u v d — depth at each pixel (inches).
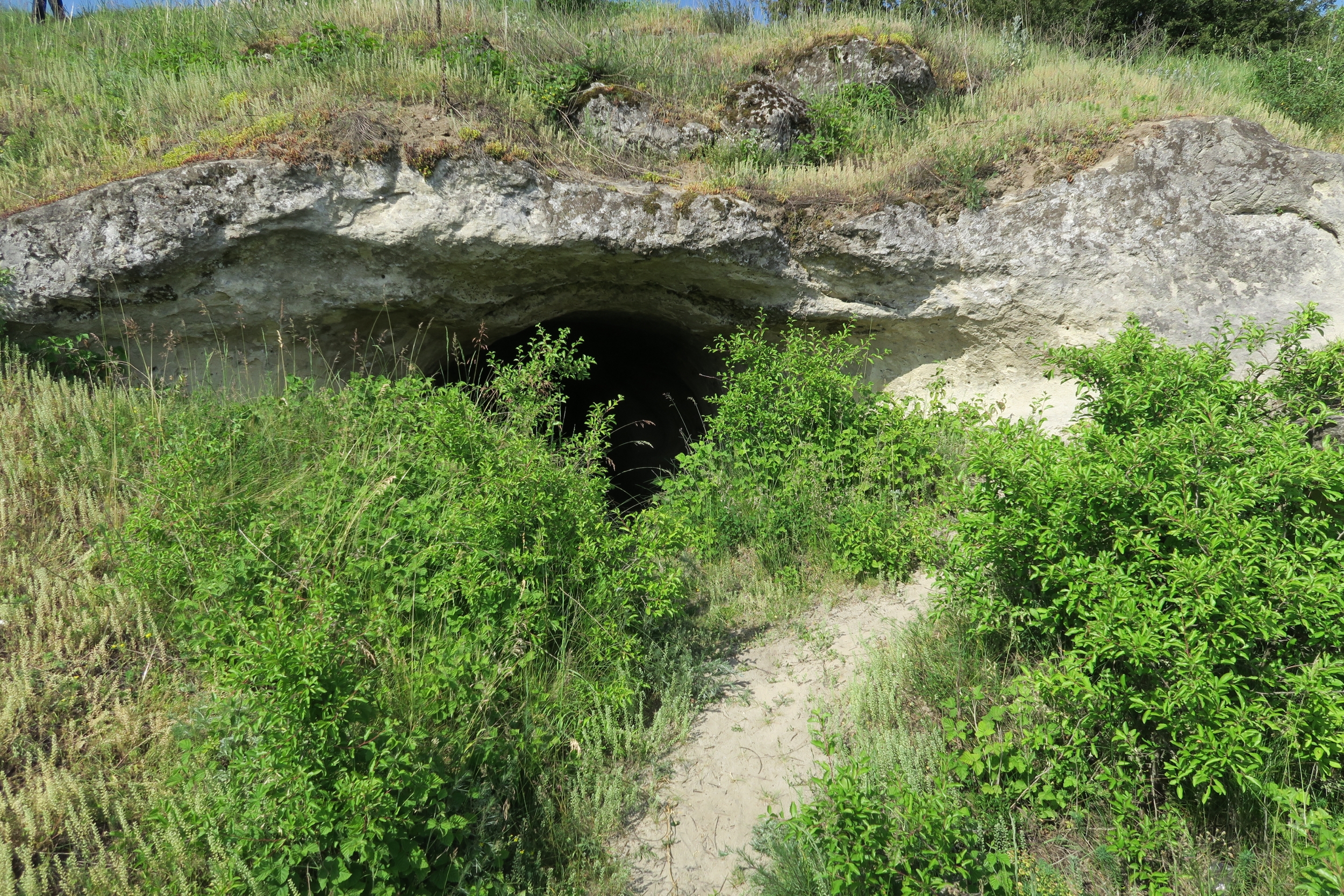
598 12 514.6
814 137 327.3
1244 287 260.4
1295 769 125.8
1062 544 139.3
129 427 210.5
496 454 173.2
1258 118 315.3
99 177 245.3
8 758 133.0
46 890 113.5
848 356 258.1
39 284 228.2
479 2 414.3
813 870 123.6
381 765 111.2
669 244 264.1
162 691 147.6
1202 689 114.8
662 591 171.0
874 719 158.4
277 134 245.8
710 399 269.9
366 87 278.2
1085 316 267.0
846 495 234.7
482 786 132.3
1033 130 295.1
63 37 396.2
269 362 271.4
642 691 172.6
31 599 160.2
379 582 156.8
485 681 142.2
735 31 471.5
